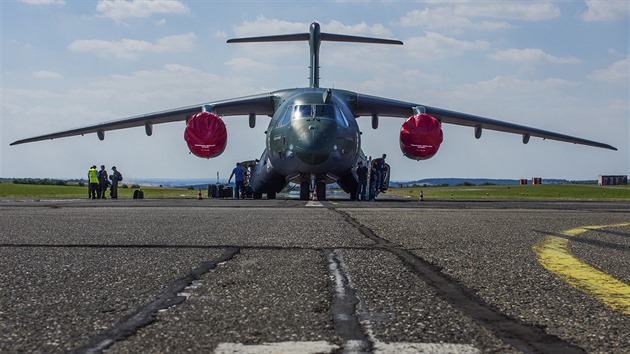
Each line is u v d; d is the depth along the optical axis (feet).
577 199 83.92
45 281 11.45
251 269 12.92
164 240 18.49
